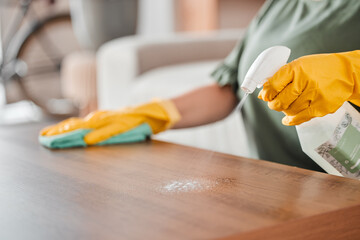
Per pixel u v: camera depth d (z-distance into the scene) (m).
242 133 1.29
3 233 0.41
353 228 0.45
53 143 0.76
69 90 2.45
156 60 1.84
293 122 0.59
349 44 0.75
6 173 0.61
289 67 0.55
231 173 0.58
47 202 0.48
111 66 1.84
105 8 2.73
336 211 0.44
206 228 0.40
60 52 3.05
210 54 1.98
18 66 2.99
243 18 3.45
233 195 0.49
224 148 1.38
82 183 0.55
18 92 3.05
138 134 0.81
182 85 1.46
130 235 0.39
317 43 0.78
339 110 0.60
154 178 0.56
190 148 0.73
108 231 0.40
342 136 0.59
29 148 0.76
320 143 0.60
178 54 1.90
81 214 0.44
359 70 0.57
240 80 0.92
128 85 1.77
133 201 0.48
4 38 3.31
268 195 0.49
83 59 2.41
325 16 0.79
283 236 0.41
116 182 0.55
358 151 0.60
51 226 0.42
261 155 0.91
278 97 0.56
